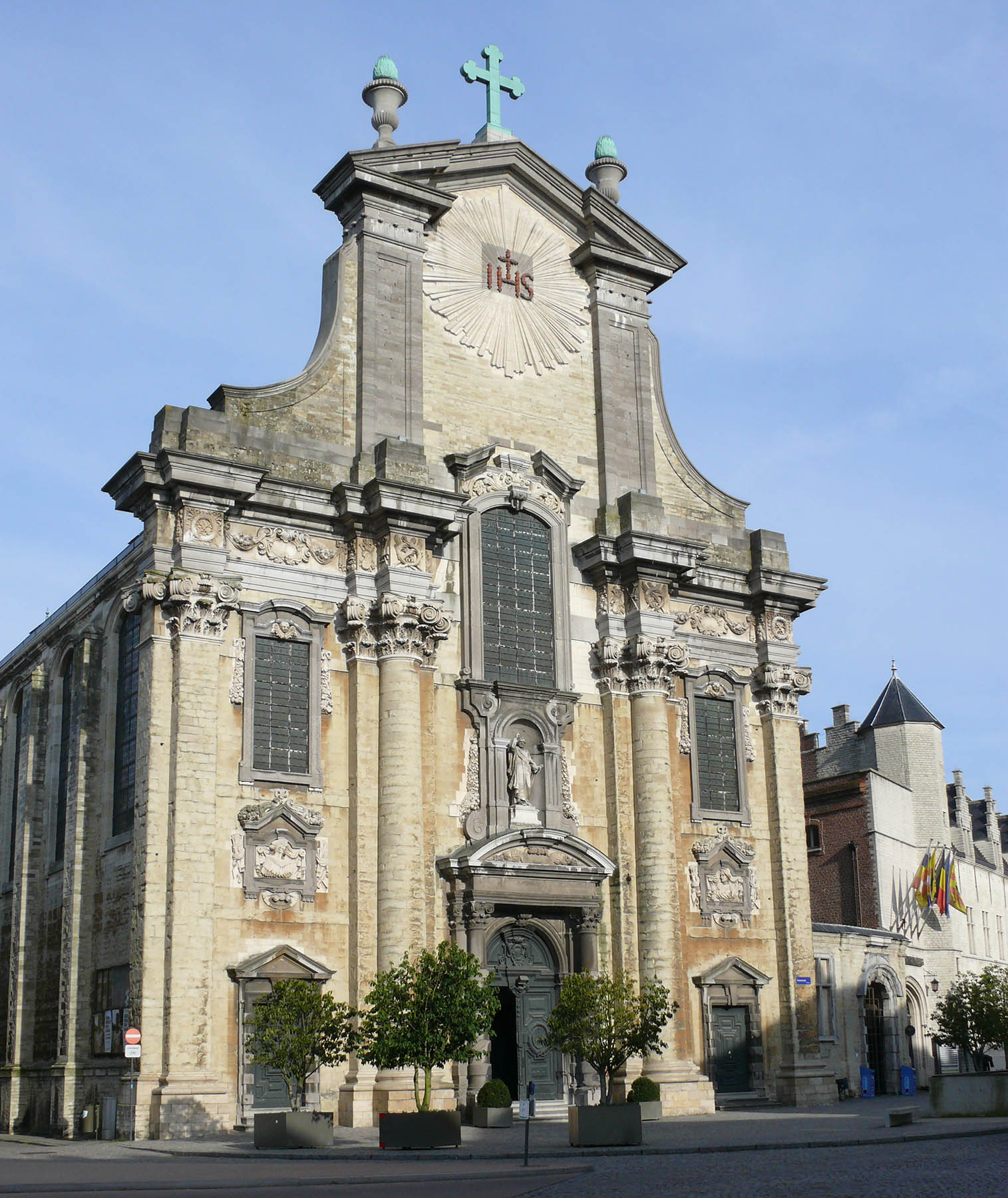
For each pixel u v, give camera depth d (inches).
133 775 1524.4
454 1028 1186.6
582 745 1673.2
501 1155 1072.2
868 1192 775.1
